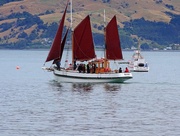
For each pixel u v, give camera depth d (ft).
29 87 602.03
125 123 369.09
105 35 644.69
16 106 440.86
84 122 371.76
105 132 342.64
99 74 621.31
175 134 337.72
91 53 641.40
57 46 643.86
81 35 640.17
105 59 638.12
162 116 394.93
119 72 630.74
